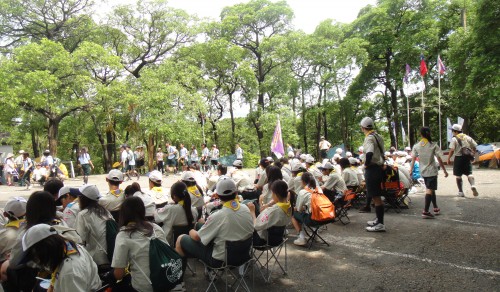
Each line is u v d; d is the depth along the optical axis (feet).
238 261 12.78
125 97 72.79
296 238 21.71
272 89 100.37
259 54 103.55
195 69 87.61
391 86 103.24
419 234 21.01
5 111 60.80
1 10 70.28
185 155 68.90
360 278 15.07
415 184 38.68
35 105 62.18
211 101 103.14
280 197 14.93
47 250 7.95
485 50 48.65
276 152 42.93
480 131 94.02
